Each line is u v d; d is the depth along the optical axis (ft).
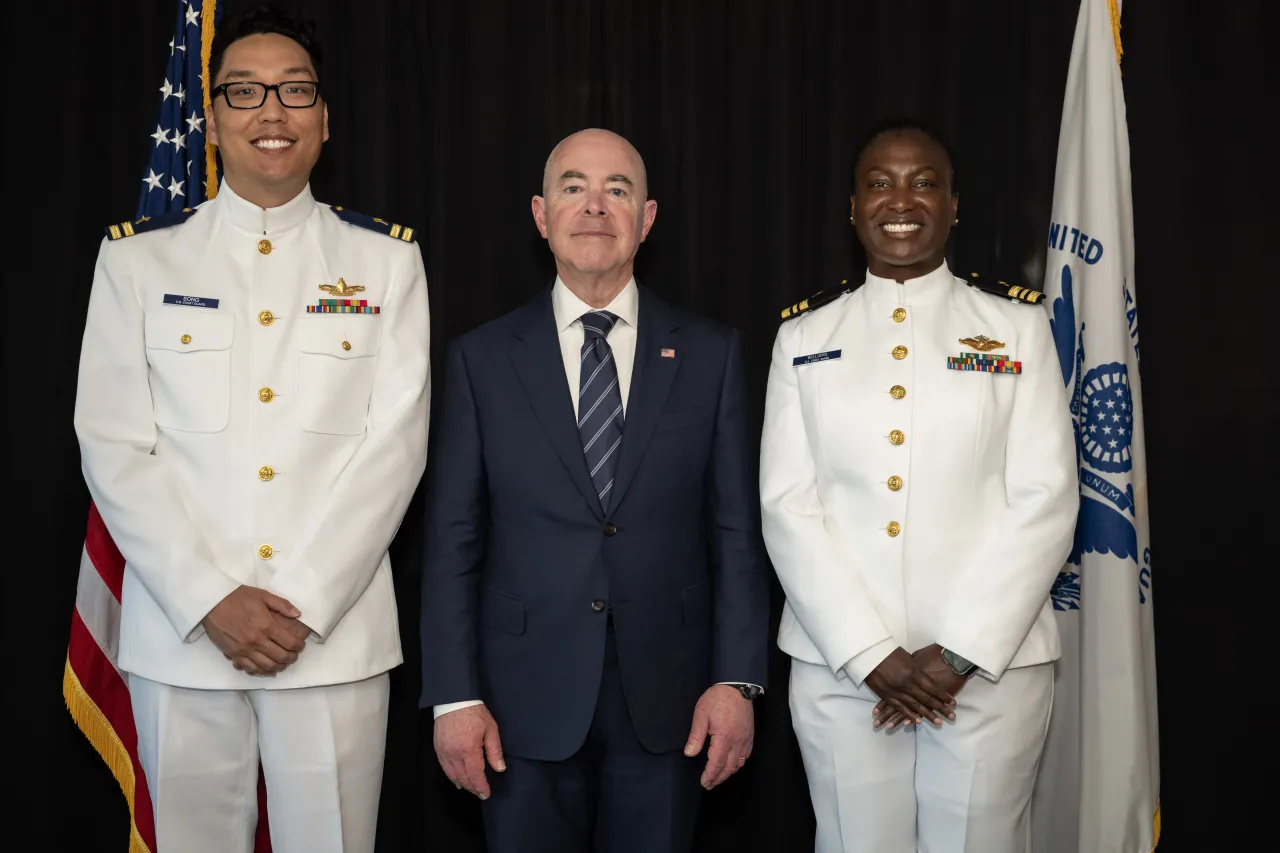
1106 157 8.59
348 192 9.56
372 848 7.04
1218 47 9.48
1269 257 9.45
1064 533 6.69
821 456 7.03
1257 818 9.46
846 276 9.63
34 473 9.36
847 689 6.82
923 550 6.72
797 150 9.59
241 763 6.80
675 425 7.04
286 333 6.91
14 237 9.37
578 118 9.59
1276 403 9.44
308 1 9.44
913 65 9.57
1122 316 8.48
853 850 6.80
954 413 6.83
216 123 7.06
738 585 7.05
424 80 9.59
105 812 9.48
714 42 9.63
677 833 6.86
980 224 9.61
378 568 7.06
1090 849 8.16
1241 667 9.49
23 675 9.35
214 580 6.41
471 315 9.57
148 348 6.82
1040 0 9.45
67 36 9.40
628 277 7.42
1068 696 8.44
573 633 6.81
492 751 6.77
